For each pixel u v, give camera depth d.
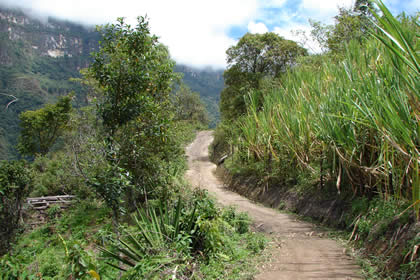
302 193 10.95
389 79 5.52
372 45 7.61
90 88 8.66
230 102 27.66
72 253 3.81
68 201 17.23
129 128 7.86
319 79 10.52
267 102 13.72
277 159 12.91
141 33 7.54
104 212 14.37
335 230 7.70
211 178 22.33
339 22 14.01
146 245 5.48
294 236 7.64
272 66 26.48
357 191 8.20
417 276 3.90
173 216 6.80
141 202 10.83
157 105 8.06
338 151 7.59
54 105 31.33
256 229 8.92
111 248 6.21
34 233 13.65
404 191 5.91
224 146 28.81
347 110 7.16
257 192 14.32
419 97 4.27
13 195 11.87
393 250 4.80
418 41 4.83
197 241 6.30
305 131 10.37
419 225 4.68
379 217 5.95
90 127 7.44
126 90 7.34
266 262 5.77
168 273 4.32
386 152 5.65
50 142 33.72
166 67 8.09
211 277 5.16
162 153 10.02
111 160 6.91
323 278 4.68
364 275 4.62
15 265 4.66
